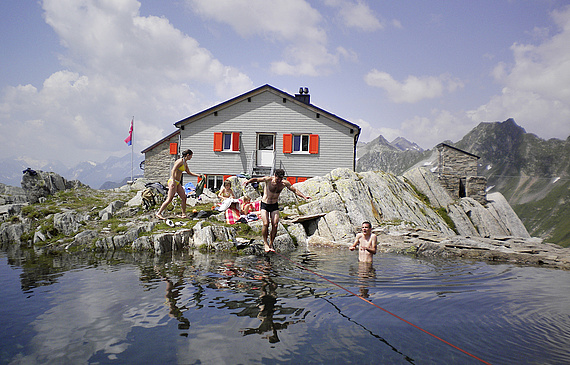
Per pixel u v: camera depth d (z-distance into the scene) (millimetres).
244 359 2764
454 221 16656
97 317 3721
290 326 3510
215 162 21953
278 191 8617
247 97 21906
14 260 7391
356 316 3842
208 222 9930
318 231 11828
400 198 15688
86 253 8391
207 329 3398
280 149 21812
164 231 9508
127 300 4344
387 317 3826
